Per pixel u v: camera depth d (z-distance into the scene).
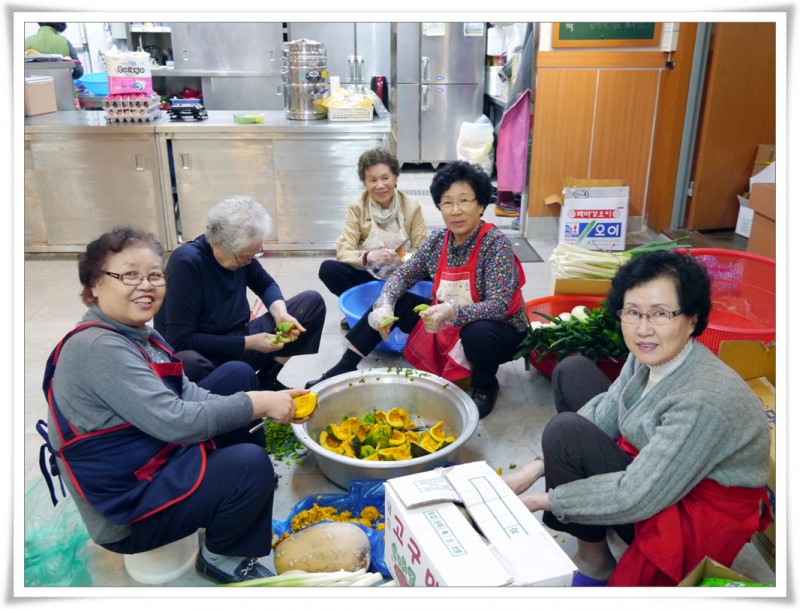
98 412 1.53
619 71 4.66
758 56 4.44
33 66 5.01
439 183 2.49
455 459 2.28
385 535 1.65
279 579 1.58
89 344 1.50
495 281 2.55
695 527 1.49
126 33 7.26
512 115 4.91
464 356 2.62
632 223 5.10
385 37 6.87
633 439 1.62
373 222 3.31
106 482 1.56
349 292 3.23
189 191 4.57
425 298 2.93
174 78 7.46
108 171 4.49
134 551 1.70
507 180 5.07
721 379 1.47
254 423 2.18
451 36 6.68
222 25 6.91
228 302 2.38
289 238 4.74
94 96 6.21
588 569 1.79
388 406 2.51
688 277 1.46
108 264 1.52
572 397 2.02
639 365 1.67
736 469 1.46
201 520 1.66
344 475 2.12
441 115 6.98
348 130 4.47
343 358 2.77
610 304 1.61
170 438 1.56
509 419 2.65
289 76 4.66
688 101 4.57
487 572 1.32
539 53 4.59
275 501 2.16
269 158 4.53
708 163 4.68
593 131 4.80
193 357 2.21
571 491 1.58
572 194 4.56
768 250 3.50
